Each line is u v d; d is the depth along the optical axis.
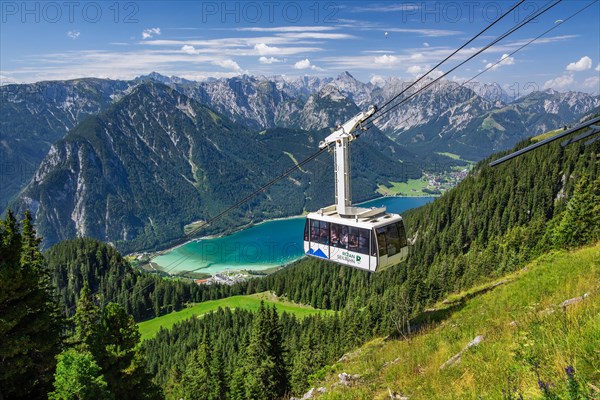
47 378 26.73
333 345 78.62
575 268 25.11
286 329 126.50
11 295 24.97
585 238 55.78
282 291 188.00
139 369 34.94
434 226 195.00
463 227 178.38
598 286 16.86
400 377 15.47
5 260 26.25
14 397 26.22
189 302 193.75
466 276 92.50
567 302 15.99
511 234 120.81
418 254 175.62
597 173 153.88
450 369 13.93
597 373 8.52
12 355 24.20
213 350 65.38
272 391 53.31
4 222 30.67
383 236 27.67
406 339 22.73
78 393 22.05
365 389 15.43
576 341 10.27
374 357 21.41
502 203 179.25
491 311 22.72
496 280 38.28
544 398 7.79
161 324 169.88
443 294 82.12
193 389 64.75
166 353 129.38
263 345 54.91
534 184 174.38
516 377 10.31
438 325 27.56
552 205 164.62
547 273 27.02
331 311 164.38
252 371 55.09
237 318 140.75
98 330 35.00
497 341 14.26
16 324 25.41
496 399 9.55
